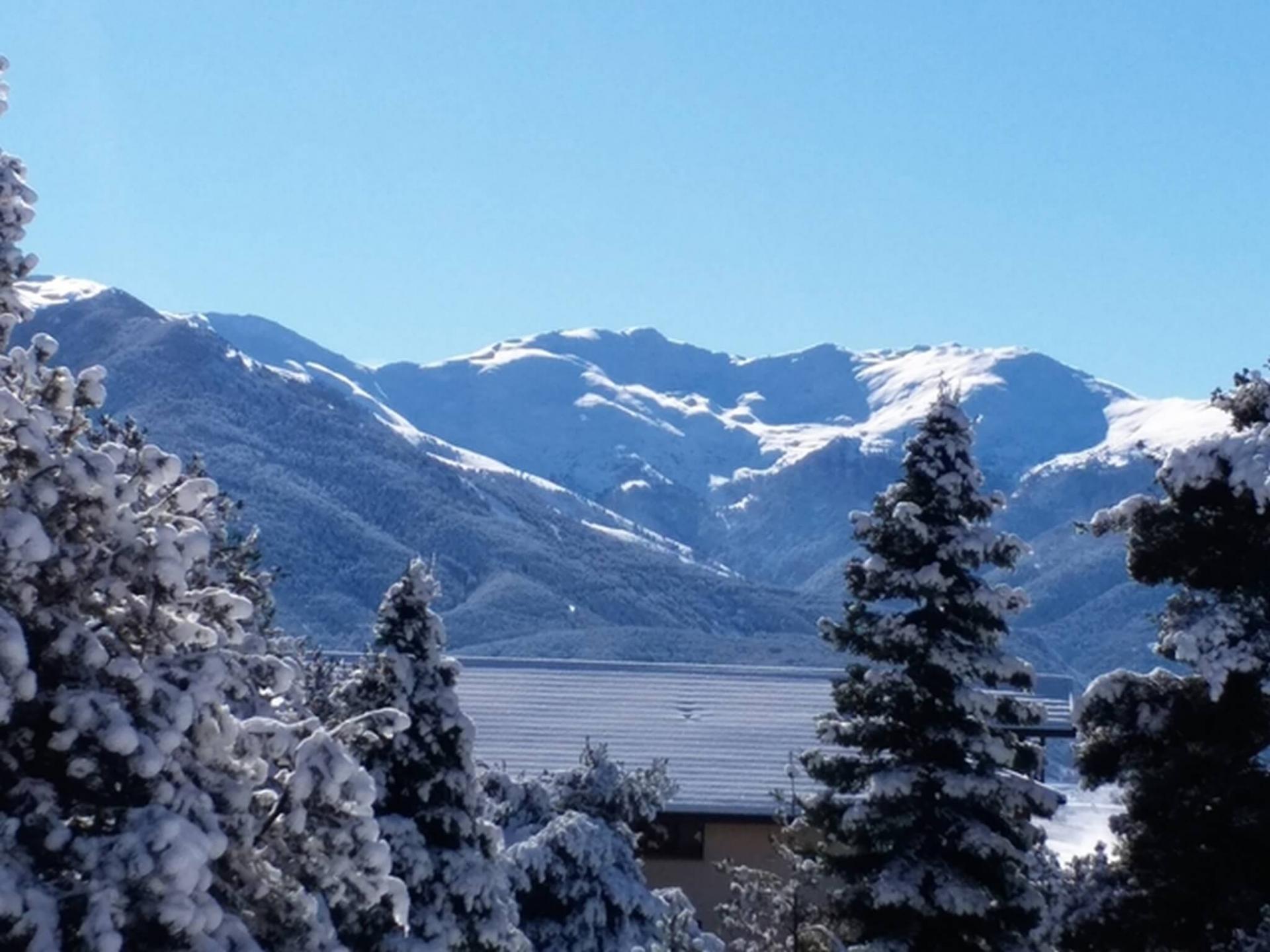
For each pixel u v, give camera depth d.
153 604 12.25
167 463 12.86
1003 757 22.20
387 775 22.53
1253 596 19.34
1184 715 19.80
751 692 48.38
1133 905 19.81
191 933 10.65
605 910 29.23
